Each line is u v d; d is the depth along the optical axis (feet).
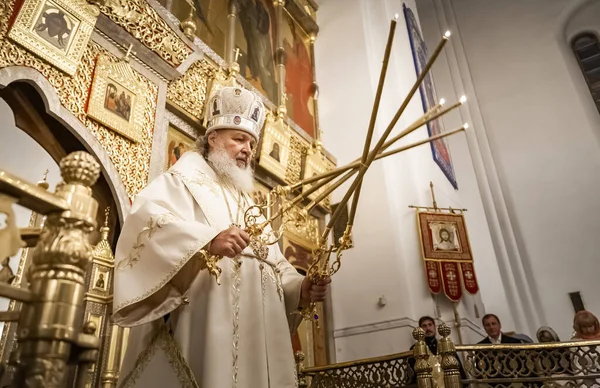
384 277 24.18
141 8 16.34
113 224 14.40
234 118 10.61
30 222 15.98
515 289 32.27
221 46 23.58
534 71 39.32
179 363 7.39
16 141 18.63
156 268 7.30
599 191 33.19
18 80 12.26
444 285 24.71
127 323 7.34
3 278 5.45
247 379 7.55
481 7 44.01
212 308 7.73
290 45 30.81
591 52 38.06
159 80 16.97
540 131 37.09
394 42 32.27
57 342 4.08
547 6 41.06
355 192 8.47
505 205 35.91
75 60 13.52
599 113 35.73
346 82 30.66
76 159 4.78
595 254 31.86
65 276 4.31
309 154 25.49
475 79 41.42
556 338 21.68
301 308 9.41
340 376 11.77
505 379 10.37
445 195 29.91
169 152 17.61
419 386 9.85
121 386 7.68
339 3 33.73
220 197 9.25
